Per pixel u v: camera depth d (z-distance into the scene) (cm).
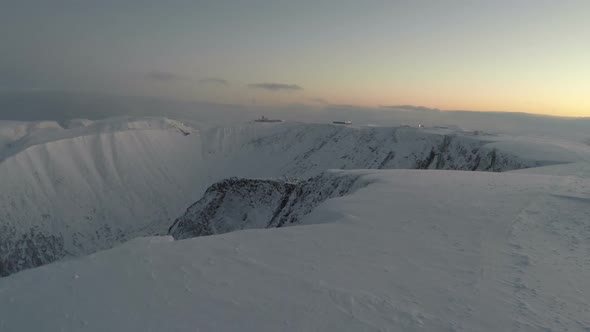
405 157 10562
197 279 767
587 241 1120
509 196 1814
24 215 9369
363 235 1176
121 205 11325
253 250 981
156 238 1130
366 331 578
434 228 1277
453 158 9494
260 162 14575
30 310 630
